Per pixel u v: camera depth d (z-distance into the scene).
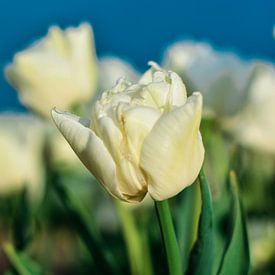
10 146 0.97
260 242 0.88
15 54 0.87
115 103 0.55
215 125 0.90
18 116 1.00
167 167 0.54
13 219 0.85
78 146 0.54
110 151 0.54
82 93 0.87
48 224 1.05
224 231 0.73
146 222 0.88
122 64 1.02
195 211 0.74
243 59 0.92
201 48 0.92
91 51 0.88
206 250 0.60
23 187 0.92
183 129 0.53
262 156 0.93
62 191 0.77
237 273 0.64
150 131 0.53
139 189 0.55
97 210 1.05
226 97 0.89
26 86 0.86
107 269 0.76
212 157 0.88
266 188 0.95
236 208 0.64
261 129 0.90
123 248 0.95
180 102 0.55
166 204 0.56
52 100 0.86
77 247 1.06
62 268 1.05
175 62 0.91
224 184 0.81
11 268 0.75
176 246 0.57
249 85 0.90
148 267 0.81
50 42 0.87
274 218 0.93
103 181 0.55
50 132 0.98
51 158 0.97
